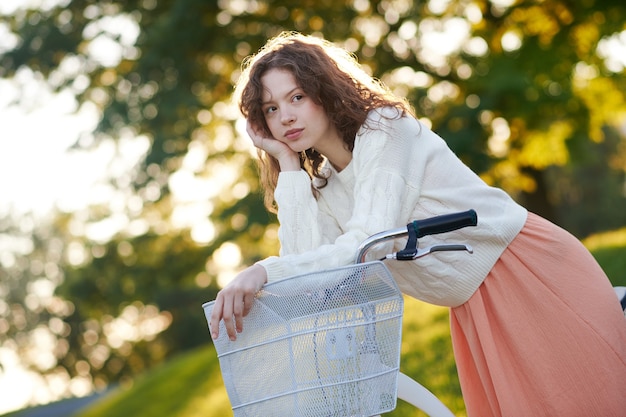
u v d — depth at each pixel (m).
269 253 14.59
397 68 12.99
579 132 13.30
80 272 17.19
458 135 11.93
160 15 12.98
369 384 2.21
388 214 2.46
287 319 2.21
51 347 34.06
